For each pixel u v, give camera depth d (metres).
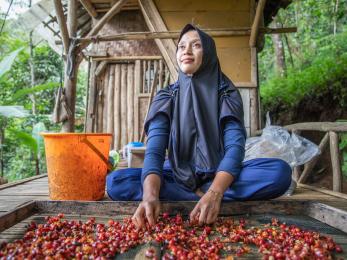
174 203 2.03
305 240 1.50
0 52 7.78
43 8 4.54
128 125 5.98
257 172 2.09
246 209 2.07
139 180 2.23
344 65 6.75
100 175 2.51
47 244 1.43
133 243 1.49
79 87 10.40
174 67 5.04
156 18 5.09
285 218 1.99
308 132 6.35
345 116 6.44
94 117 5.97
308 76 7.32
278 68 9.65
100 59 6.01
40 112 8.66
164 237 1.55
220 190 1.76
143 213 1.68
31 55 8.22
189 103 2.18
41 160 7.22
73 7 4.32
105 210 2.06
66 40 4.25
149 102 5.96
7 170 7.17
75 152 2.36
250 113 4.89
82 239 1.53
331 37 8.91
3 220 1.71
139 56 5.98
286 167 2.12
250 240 1.55
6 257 1.31
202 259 1.30
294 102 7.23
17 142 7.26
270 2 5.90
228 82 2.26
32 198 2.75
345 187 4.96
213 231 1.71
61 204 2.08
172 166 2.20
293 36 10.80
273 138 3.22
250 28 4.91
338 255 1.39
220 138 2.13
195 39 2.14
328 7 9.02
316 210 1.97
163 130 2.18
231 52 4.98
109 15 4.48
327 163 5.68
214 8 5.08
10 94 8.22
